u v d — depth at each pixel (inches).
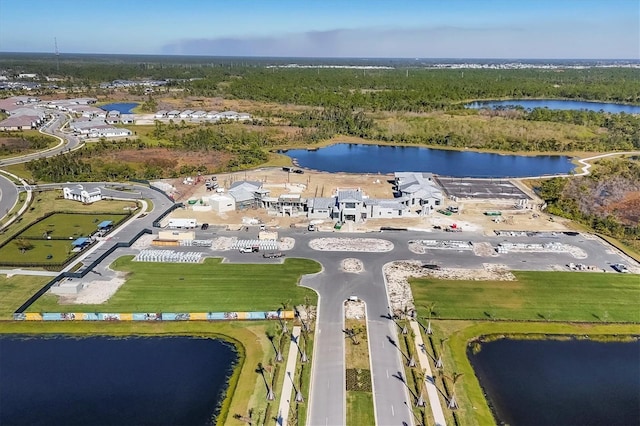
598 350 3235.7
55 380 2881.4
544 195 6314.0
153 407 2677.2
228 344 3240.7
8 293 3789.4
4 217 5462.6
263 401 2696.9
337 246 4724.4
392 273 4173.2
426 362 3031.5
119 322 3449.8
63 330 3366.1
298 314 3521.2
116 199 6112.2
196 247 4677.7
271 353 3112.7
